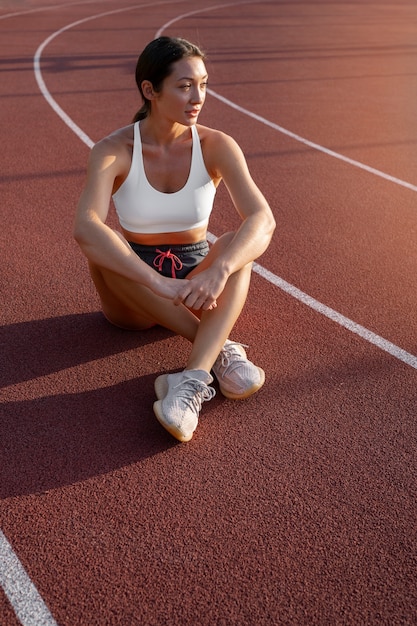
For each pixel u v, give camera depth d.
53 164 6.06
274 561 2.35
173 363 3.38
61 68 9.97
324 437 2.93
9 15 15.36
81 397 3.12
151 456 2.80
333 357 3.46
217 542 2.41
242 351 3.21
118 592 2.22
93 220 2.93
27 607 2.16
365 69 10.78
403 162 6.45
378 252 4.59
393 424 3.02
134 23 14.89
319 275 4.25
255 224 3.04
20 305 3.81
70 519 2.48
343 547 2.41
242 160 3.18
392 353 3.51
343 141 7.02
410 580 2.30
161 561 2.33
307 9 18.84
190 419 2.82
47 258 4.34
